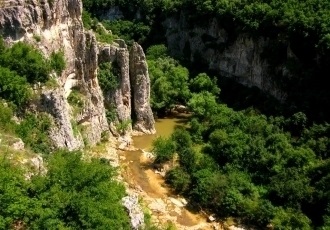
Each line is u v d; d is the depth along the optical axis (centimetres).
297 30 8038
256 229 5050
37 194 2888
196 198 5462
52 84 4978
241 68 9306
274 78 8519
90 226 2847
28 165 3142
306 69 7981
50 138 4722
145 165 6188
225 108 7962
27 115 4728
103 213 2972
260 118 7375
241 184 5541
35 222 2738
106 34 7288
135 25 11950
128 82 6944
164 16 11694
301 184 5344
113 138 6744
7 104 4575
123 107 6938
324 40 7531
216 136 6456
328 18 7744
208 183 5469
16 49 4856
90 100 6228
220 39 9806
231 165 6003
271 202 5341
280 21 8394
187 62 10419
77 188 3080
